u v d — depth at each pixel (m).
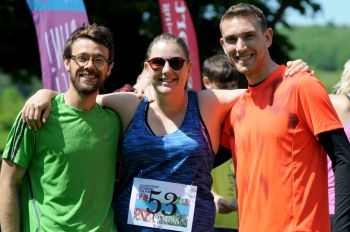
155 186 5.54
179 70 5.54
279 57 15.21
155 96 5.68
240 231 5.36
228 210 6.80
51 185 5.45
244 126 5.37
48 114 5.49
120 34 15.72
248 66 5.30
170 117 5.65
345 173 4.95
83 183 5.44
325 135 5.02
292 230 5.05
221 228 7.06
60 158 5.44
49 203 5.43
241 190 5.36
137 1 15.23
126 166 5.63
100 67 5.48
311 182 5.09
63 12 7.43
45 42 7.45
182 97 5.66
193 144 5.50
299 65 5.27
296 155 5.11
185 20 9.59
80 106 5.52
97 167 5.49
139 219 5.55
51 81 7.41
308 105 5.07
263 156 5.19
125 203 5.61
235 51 5.35
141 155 5.55
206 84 7.58
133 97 5.78
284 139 5.12
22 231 5.55
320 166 5.16
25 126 5.47
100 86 5.56
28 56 17.95
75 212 5.39
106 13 15.44
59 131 5.47
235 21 5.32
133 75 15.79
